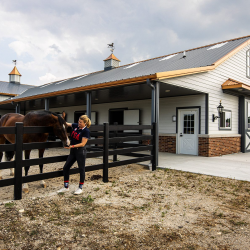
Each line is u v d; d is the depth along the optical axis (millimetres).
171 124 10531
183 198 4172
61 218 3125
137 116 11820
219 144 9820
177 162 7746
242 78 11891
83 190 4434
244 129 11414
